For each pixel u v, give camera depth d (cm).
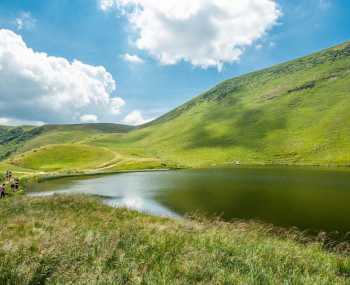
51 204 2681
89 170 12675
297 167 12250
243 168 12794
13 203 2612
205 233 1644
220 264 1141
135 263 1089
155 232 1581
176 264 1114
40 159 15850
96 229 1589
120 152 18962
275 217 3272
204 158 19500
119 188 6488
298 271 1134
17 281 936
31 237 1389
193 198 4734
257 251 1347
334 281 1085
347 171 9394
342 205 3838
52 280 965
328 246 2252
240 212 3566
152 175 10138
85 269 1025
